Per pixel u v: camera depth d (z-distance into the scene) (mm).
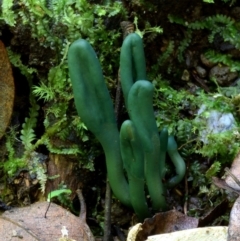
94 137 143
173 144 130
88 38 140
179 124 144
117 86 140
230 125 141
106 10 140
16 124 147
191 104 147
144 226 118
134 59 119
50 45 139
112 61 146
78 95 115
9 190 138
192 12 146
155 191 123
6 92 137
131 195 121
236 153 137
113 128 121
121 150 115
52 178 138
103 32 141
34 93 145
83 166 142
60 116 140
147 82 110
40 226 119
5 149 143
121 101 138
